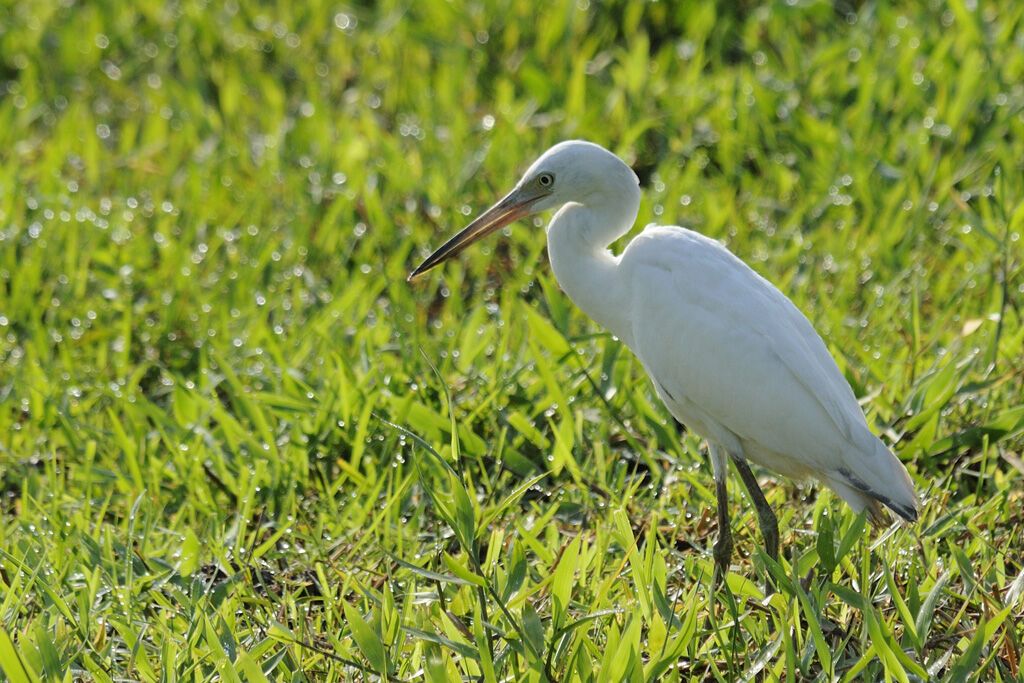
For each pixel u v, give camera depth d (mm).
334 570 8312
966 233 11992
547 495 9367
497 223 9125
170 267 12453
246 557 8562
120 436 9656
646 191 13789
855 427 7965
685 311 8258
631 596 7410
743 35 16750
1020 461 8742
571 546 6555
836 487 8094
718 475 8617
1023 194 12516
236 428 9734
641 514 8922
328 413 9750
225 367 10133
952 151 13547
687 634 6348
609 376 10062
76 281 12273
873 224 12664
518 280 12133
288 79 17438
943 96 13906
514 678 6496
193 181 13758
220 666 6348
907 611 6398
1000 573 7426
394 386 10195
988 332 10516
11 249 12602
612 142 14555
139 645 6914
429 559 8094
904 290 11672
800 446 8094
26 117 16141
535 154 14195
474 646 6496
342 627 7469
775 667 6414
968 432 9164
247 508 8664
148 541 8516
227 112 15898
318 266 12805
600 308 8930
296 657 7008
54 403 10219
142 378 11648
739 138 14078
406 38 16906
